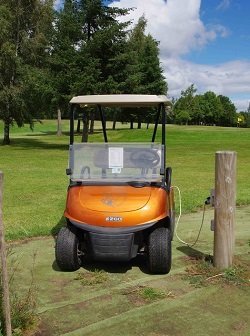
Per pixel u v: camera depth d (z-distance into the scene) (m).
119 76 27.30
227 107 100.31
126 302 4.01
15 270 4.83
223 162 4.60
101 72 26.78
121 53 27.20
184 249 5.62
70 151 5.30
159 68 46.81
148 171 5.13
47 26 30.02
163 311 3.81
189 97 88.62
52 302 4.02
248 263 4.96
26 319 3.50
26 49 29.83
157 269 4.66
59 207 8.64
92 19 27.94
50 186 11.54
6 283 3.03
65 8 27.95
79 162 5.24
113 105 5.70
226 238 4.68
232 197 4.65
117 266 5.00
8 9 28.56
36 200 9.45
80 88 25.86
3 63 28.30
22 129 55.59
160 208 4.72
